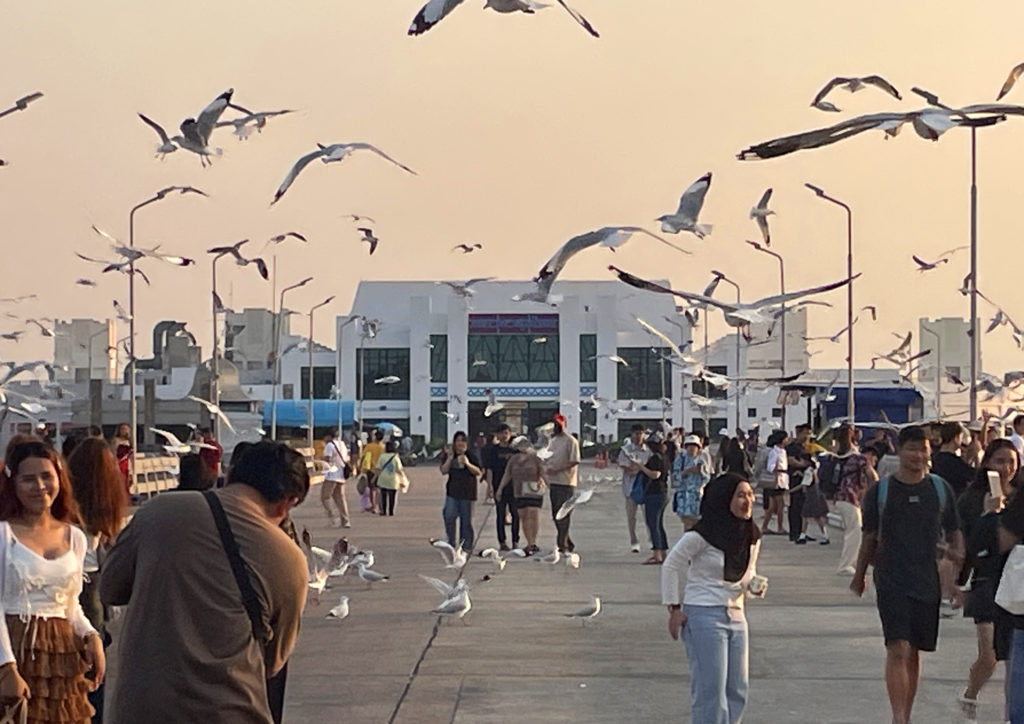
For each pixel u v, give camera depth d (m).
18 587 7.63
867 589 20.78
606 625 17.14
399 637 16.22
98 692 9.69
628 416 101.88
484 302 103.00
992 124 9.27
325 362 106.56
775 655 14.95
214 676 6.14
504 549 26.28
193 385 82.69
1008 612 10.20
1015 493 10.45
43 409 33.91
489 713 12.07
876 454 24.23
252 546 6.26
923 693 12.88
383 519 38.09
